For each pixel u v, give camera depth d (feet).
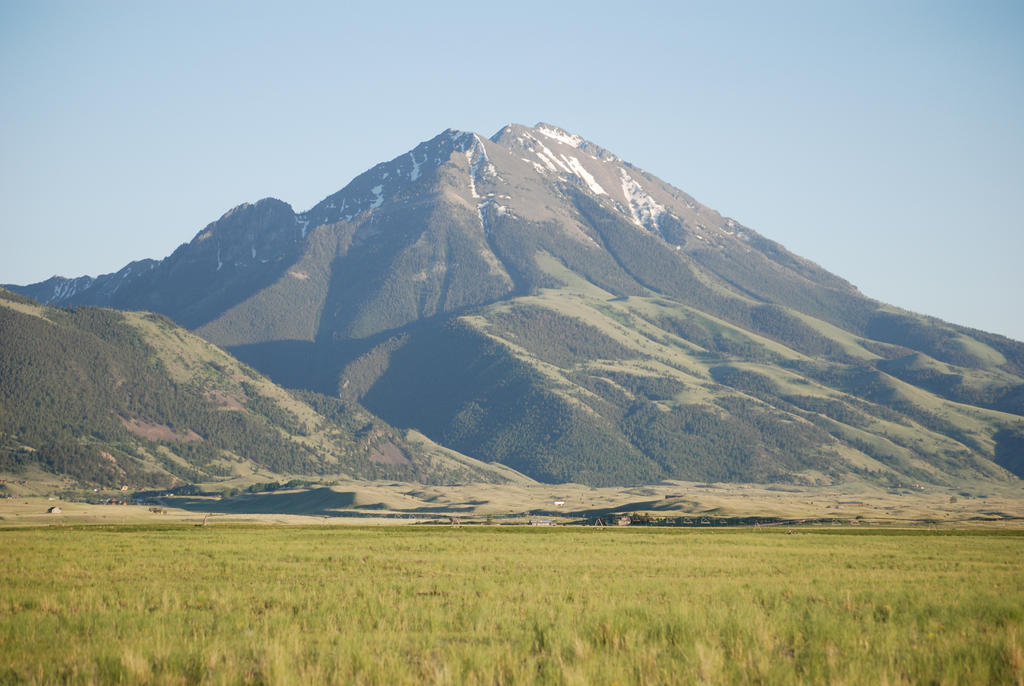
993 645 114.01
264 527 628.28
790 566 264.31
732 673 99.96
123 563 250.78
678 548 358.84
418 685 97.04
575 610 148.25
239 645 117.08
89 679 97.55
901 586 199.31
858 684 97.25
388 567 246.27
